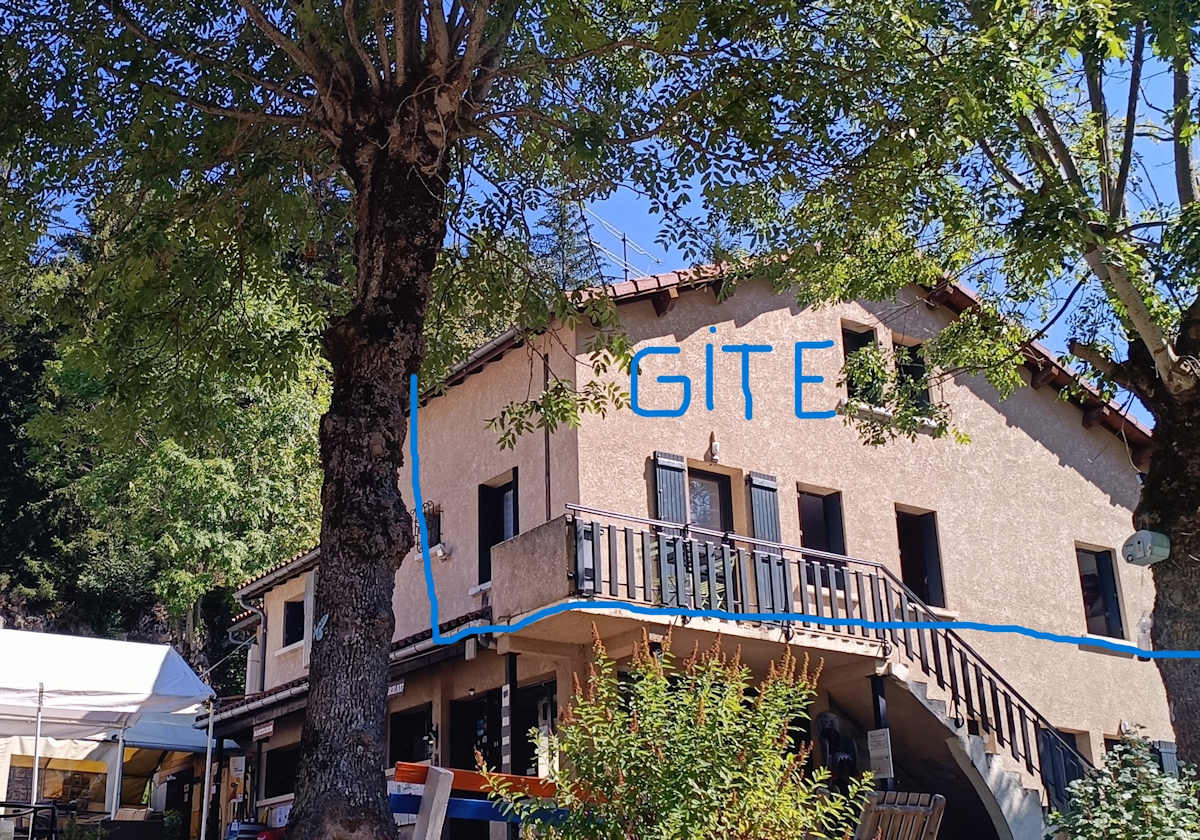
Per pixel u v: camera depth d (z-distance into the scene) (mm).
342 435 8312
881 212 10641
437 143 9375
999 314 13727
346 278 12492
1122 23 9562
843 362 16969
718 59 10039
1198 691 10477
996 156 11734
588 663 13578
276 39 9828
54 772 25531
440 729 15594
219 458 26547
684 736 8047
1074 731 17312
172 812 22703
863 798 9523
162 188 9844
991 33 9570
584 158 9430
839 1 10203
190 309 11133
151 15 10742
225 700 21016
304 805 7355
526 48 10711
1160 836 9211
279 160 10266
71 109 10156
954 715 13734
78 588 34438
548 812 8203
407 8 9781
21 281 11516
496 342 15578
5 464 34438
